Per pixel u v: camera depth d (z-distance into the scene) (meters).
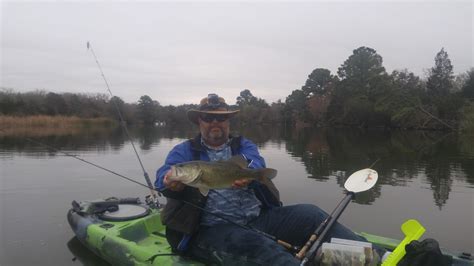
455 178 4.76
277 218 1.65
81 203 2.30
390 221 2.94
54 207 3.09
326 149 8.55
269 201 1.70
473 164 6.04
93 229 2.02
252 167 1.62
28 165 5.24
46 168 4.98
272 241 1.47
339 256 1.37
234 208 1.60
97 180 4.21
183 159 1.64
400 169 5.51
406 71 23.58
